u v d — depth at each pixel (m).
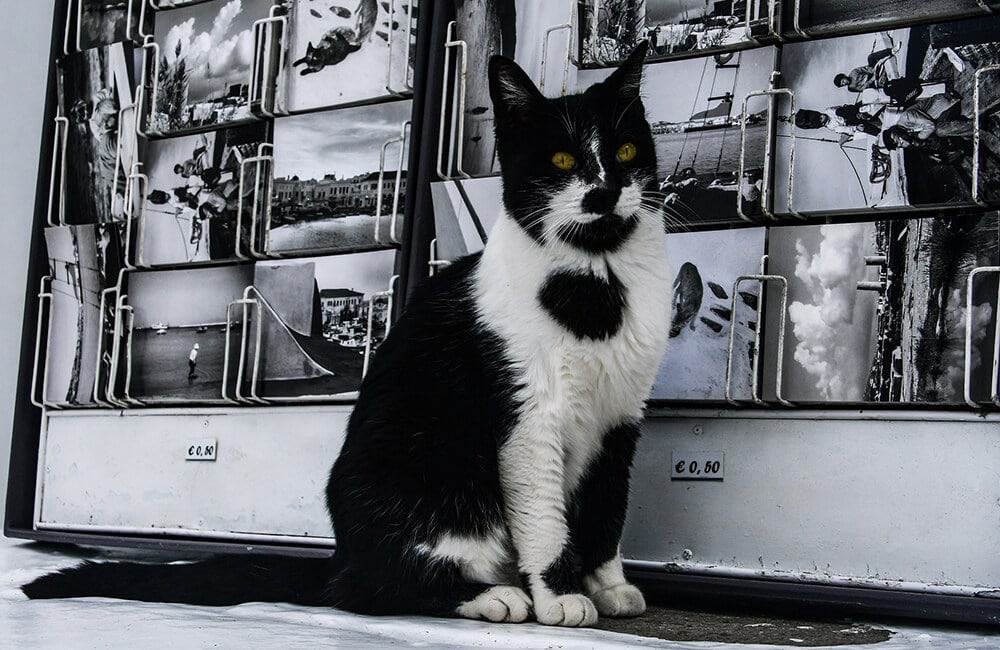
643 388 1.95
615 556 1.99
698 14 2.17
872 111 2.00
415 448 1.88
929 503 1.92
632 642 1.59
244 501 2.65
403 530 1.84
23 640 1.51
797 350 2.03
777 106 2.10
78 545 2.96
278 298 2.62
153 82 2.83
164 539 2.73
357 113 2.55
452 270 2.07
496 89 2.01
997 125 1.88
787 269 2.06
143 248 2.83
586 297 1.86
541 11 2.33
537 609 1.79
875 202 1.99
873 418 1.98
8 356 3.33
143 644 1.48
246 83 2.70
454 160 2.41
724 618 1.93
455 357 1.91
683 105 2.19
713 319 2.13
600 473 1.98
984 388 1.85
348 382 2.51
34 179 3.36
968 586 1.87
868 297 1.98
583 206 1.85
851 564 1.98
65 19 3.03
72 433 2.95
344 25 2.58
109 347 2.88
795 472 2.05
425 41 2.43
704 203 2.15
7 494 2.97
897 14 1.98
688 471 2.15
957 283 1.89
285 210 2.62
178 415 2.78
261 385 2.63
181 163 2.80
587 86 2.28
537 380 1.85
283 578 1.99
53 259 2.97
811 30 2.06
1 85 3.38
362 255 2.52
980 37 1.91
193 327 2.74
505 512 1.87
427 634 1.64
